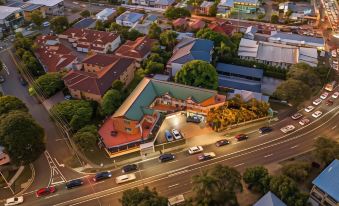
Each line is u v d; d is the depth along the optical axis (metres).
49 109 128.00
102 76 134.38
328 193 83.56
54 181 99.56
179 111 124.88
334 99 133.25
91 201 93.50
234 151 108.62
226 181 85.50
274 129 117.44
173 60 145.62
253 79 147.62
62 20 190.62
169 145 111.06
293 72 136.12
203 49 149.50
